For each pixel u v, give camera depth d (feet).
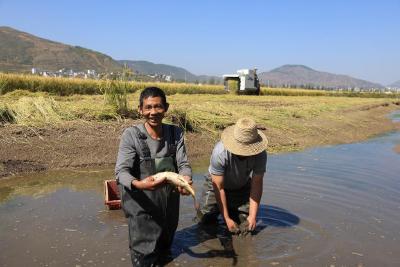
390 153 37.01
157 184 12.25
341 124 55.42
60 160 27.61
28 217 17.63
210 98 90.58
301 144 40.57
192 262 14.01
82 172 26.30
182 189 12.32
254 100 95.30
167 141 13.66
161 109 13.09
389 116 90.43
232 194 17.35
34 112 33.06
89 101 43.45
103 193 21.66
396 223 18.30
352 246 15.61
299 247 15.38
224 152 15.71
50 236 15.62
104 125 33.47
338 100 124.47
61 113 34.19
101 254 14.21
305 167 29.27
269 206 20.03
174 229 14.33
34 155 27.30
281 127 45.09
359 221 18.37
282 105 77.10
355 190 23.39
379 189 23.77
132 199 13.14
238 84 137.59
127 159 13.09
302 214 19.01
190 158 32.04
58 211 18.53
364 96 240.94
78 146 29.45
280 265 13.92
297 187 23.61
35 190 21.98
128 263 13.64
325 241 15.99
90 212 18.47
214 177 16.11
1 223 16.83
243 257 14.44
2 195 20.90
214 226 17.35
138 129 13.46
